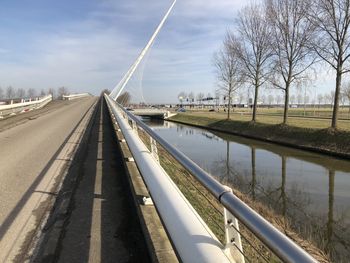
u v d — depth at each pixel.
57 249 3.88
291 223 10.04
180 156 3.44
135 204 5.01
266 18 38.84
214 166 19.48
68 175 7.30
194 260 2.39
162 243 3.54
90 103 53.56
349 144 21.05
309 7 38.31
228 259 2.40
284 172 17.89
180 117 62.16
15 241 4.13
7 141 12.90
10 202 5.59
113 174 7.27
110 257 3.68
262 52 33.56
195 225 2.87
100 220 4.70
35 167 8.22
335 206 12.43
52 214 4.99
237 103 114.50
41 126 18.55
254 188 14.73
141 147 6.46
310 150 23.27
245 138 32.16
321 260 7.28
